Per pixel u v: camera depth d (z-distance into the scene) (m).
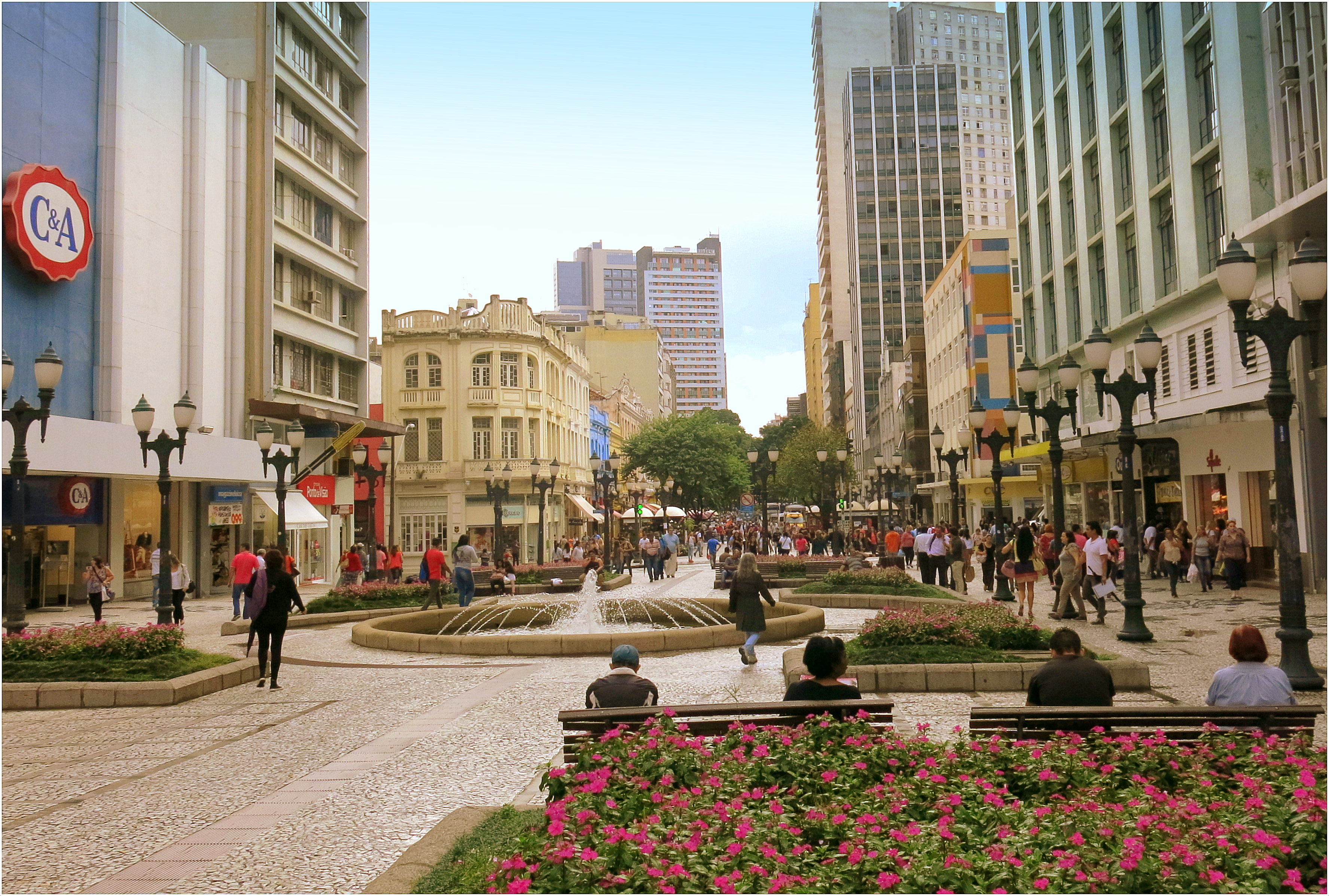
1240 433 23.48
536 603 22.25
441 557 21.64
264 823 6.29
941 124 112.06
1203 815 4.17
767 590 13.30
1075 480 35.09
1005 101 129.62
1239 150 22.92
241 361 34.69
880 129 112.50
